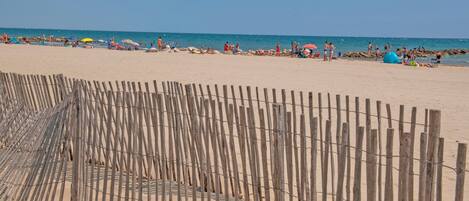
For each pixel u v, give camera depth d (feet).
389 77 65.77
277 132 12.60
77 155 15.29
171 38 368.89
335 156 21.98
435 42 384.88
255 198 13.67
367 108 15.80
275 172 12.80
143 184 17.78
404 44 321.73
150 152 15.14
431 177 10.54
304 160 12.66
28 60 69.82
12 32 481.87
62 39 212.84
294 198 17.13
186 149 14.69
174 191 17.19
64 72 55.98
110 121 15.25
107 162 15.40
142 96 14.79
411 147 10.93
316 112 33.47
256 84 51.62
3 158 17.63
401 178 10.88
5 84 22.36
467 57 160.97
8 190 16.52
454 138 27.84
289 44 289.53
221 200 16.48
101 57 82.53
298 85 52.29
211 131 14.32
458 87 56.13
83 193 15.38
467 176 20.61
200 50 128.26
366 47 257.96
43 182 15.67
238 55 117.19
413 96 46.06
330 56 105.40
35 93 21.02
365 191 18.44
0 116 22.00
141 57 86.89
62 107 15.79
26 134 17.21
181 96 16.17
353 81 58.34
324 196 12.30
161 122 14.75
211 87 47.50
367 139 11.22
